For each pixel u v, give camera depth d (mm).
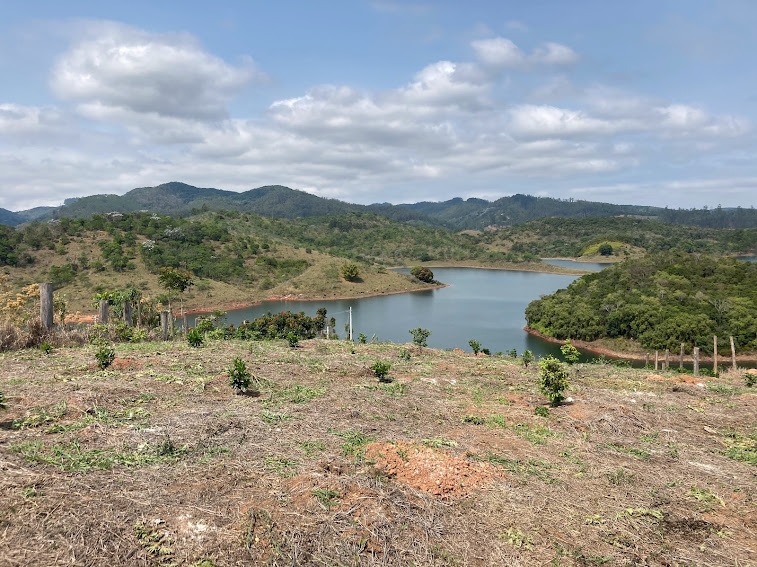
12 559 4324
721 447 9008
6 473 5668
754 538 5867
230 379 10680
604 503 6500
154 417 8203
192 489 5762
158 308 31312
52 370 11312
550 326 57688
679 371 21578
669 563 5293
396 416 9656
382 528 5355
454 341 55719
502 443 8414
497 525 5766
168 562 4539
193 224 104500
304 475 6273
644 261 72688
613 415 10266
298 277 94062
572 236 186750
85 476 5852
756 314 48594
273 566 4602
